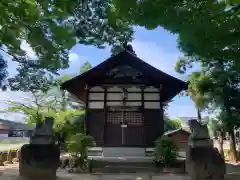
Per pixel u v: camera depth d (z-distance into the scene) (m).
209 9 3.75
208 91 13.49
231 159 16.03
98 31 7.57
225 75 11.89
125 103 13.61
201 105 14.52
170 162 10.20
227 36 4.13
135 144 13.02
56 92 19.98
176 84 13.39
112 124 13.40
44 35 3.60
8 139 34.47
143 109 13.48
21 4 3.48
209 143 7.48
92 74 13.52
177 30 4.05
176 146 10.42
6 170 10.49
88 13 6.72
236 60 5.01
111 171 9.96
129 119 13.48
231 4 3.70
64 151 16.95
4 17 3.46
